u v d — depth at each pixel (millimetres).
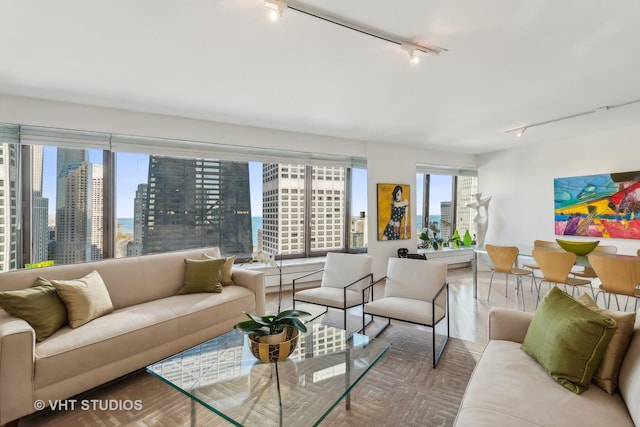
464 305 3857
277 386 1615
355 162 5105
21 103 3057
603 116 3801
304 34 2018
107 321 2160
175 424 1753
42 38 2057
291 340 1714
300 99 3197
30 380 1659
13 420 1615
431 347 2693
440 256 5969
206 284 2928
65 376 1788
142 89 2930
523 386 1374
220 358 1879
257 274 3113
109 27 1938
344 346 2012
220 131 4027
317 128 4332
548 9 1755
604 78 2699
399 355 2545
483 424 1152
